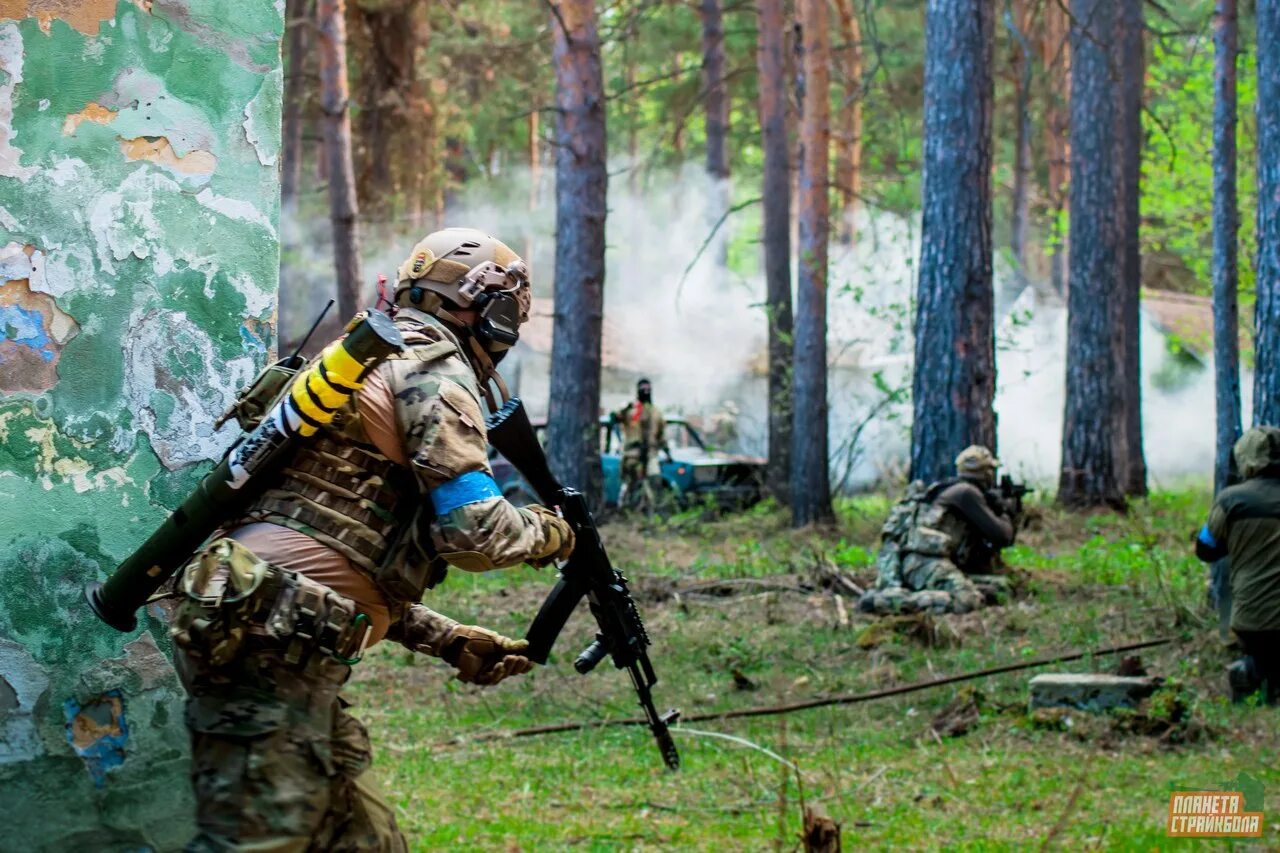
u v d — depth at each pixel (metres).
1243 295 23.27
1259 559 7.29
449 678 8.66
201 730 2.92
